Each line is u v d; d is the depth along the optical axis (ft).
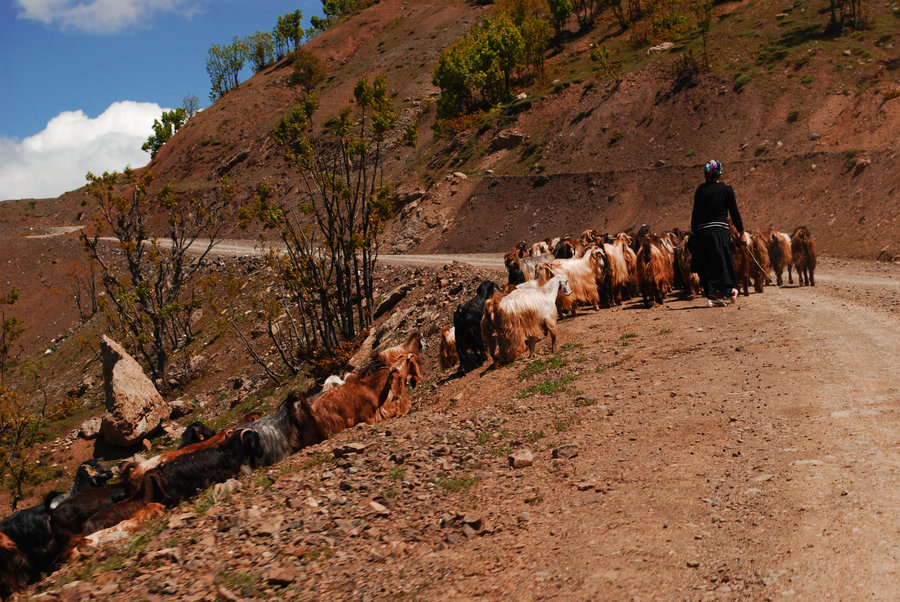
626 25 282.36
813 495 15.92
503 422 27.78
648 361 33.81
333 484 23.07
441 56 269.64
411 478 22.16
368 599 14.92
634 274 58.08
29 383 205.16
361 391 33.50
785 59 187.73
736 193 147.74
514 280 58.70
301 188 288.30
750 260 54.13
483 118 248.32
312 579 16.33
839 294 51.90
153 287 175.11
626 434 23.12
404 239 205.05
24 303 274.16
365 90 117.50
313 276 118.62
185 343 174.60
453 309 92.07
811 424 20.92
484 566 15.47
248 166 340.59
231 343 159.63
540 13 343.46
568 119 216.95
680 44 227.61
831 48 185.98
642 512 16.74
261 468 28.09
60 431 137.59
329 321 115.65
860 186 124.67
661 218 155.84
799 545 13.74
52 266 292.81
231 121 391.65
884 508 14.67
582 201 178.09
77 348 206.18
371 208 118.01
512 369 40.65
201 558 18.33
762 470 17.98
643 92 204.64
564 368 36.58
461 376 49.90
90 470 31.07
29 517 25.48
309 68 399.85
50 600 16.98
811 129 157.79
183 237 188.44
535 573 14.62
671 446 21.20
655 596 12.84
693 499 16.94
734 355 32.09
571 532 16.37
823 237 119.14
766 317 40.91
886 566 12.42
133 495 25.90
